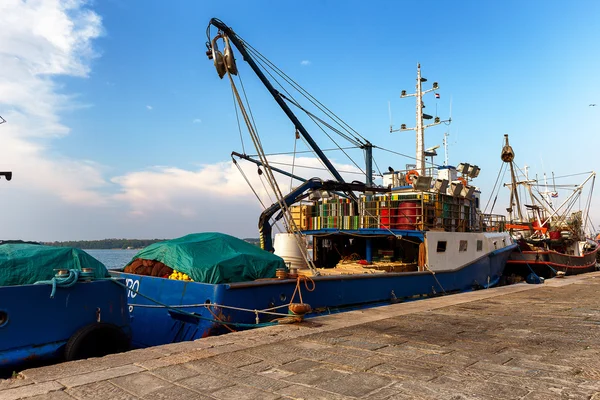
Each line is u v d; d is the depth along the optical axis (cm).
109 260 7650
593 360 581
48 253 711
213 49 1175
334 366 552
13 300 610
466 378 500
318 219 1666
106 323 700
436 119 2214
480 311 1038
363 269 1326
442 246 1503
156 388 468
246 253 1034
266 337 726
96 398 438
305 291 1043
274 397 440
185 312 863
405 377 504
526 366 551
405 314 987
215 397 441
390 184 1850
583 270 2872
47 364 638
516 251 2444
